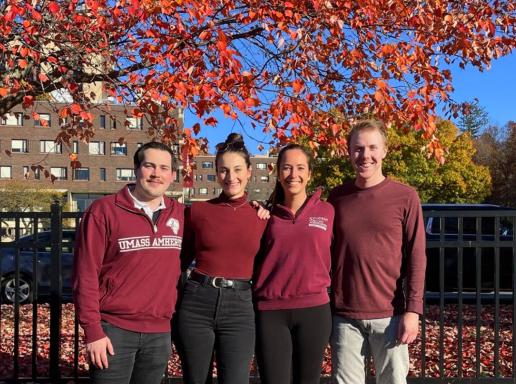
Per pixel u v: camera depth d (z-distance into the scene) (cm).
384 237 380
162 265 356
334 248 396
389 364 386
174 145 683
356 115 760
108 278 351
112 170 5778
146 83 599
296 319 375
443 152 702
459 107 850
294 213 386
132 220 351
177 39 610
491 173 4822
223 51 579
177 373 580
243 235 375
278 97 655
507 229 1043
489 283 1030
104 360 340
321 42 705
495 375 532
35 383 530
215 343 381
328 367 587
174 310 371
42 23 610
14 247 531
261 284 381
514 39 726
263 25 639
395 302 388
